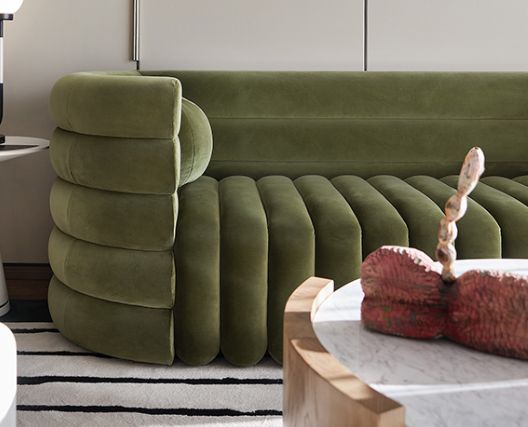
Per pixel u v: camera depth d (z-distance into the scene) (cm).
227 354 222
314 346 107
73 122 227
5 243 320
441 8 312
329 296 141
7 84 313
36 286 310
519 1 312
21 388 206
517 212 228
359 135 289
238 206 229
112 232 219
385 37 313
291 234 219
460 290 117
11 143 276
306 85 288
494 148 291
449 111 291
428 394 101
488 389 103
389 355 114
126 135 214
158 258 217
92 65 313
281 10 312
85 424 186
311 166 290
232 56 313
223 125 288
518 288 112
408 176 292
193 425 186
